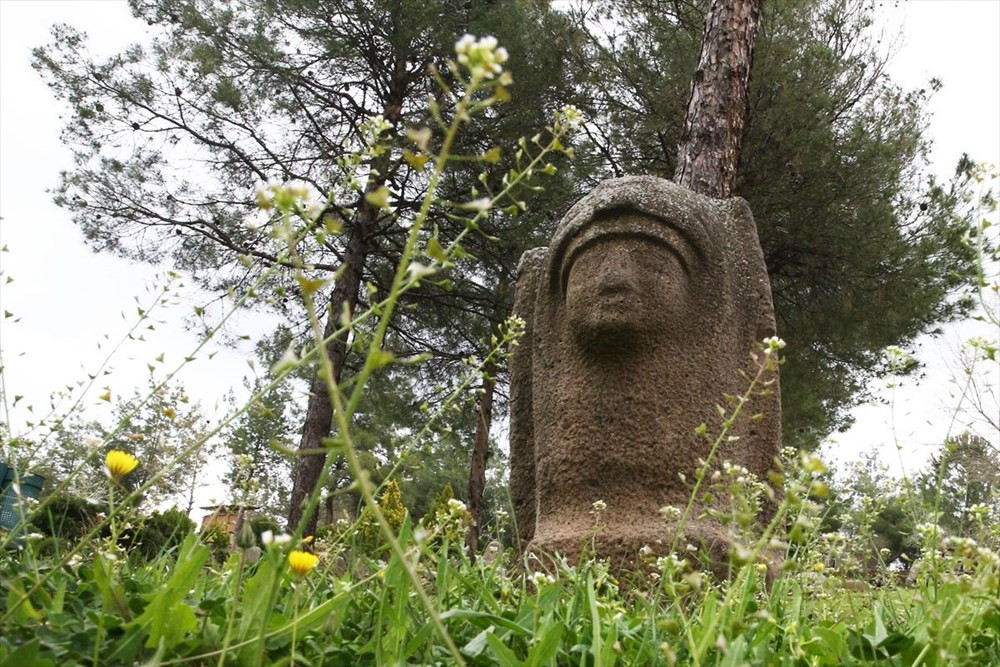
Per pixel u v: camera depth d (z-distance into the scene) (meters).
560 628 1.40
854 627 2.02
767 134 9.50
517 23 10.55
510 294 11.15
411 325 11.96
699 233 3.47
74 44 10.68
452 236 10.66
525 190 10.26
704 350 3.39
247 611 1.33
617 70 10.38
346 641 1.59
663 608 2.33
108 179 10.62
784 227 9.76
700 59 7.32
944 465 1.90
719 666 1.41
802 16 9.99
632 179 3.53
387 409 11.55
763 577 2.27
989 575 1.35
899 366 2.20
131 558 2.60
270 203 1.08
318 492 1.21
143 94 10.66
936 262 9.21
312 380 10.49
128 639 1.32
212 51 10.52
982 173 1.83
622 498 3.22
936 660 1.47
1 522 2.53
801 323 10.10
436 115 1.08
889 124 9.73
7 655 1.23
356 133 10.97
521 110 10.45
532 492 3.74
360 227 10.52
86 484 2.04
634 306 3.29
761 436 3.42
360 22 10.86
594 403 3.33
